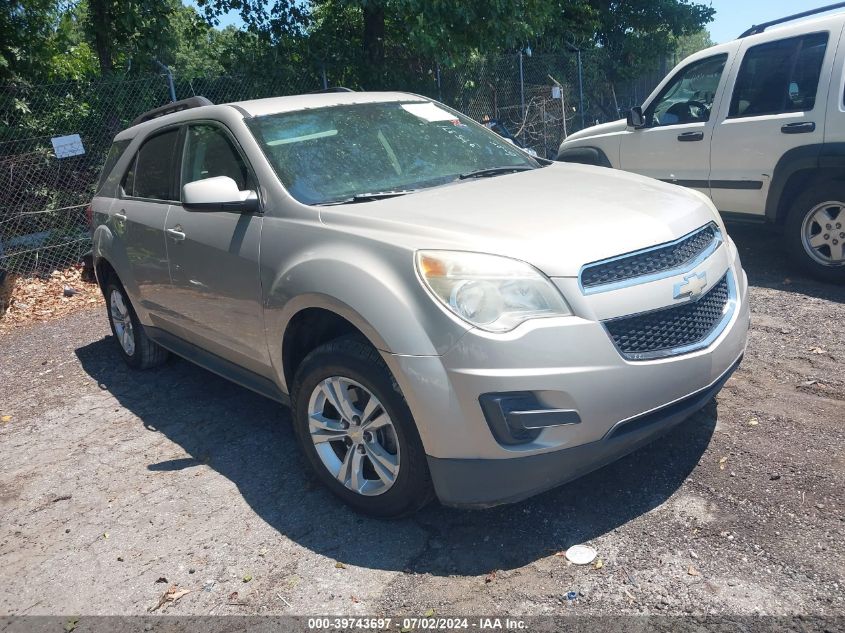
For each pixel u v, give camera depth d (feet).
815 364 14.11
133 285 16.21
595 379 9.01
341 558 9.98
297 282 10.66
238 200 11.82
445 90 45.01
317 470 11.17
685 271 9.95
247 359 12.68
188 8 39.55
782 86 19.58
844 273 18.42
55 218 31.07
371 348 9.91
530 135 48.98
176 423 15.12
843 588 8.28
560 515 10.31
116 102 32.12
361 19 41.75
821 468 10.59
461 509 9.77
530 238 9.51
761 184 20.17
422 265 9.41
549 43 57.36
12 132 29.81
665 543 9.44
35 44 35.27
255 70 38.17
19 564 10.89
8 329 24.14
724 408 12.80
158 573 10.19
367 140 13.23
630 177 12.82
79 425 15.64
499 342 8.83
